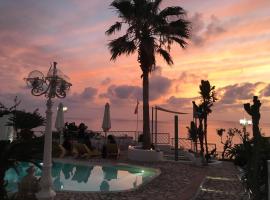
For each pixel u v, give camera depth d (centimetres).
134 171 1681
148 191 1091
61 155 1873
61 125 2225
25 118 1775
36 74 803
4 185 732
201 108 2064
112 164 1736
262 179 759
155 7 2122
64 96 820
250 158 841
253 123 720
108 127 2316
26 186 796
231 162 2145
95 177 1520
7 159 696
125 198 977
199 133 1961
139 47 2094
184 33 2141
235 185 1248
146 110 2089
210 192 1112
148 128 2080
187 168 1692
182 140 2697
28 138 741
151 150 1919
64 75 827
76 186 1332
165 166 1722
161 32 2125
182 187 1179
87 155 1941
